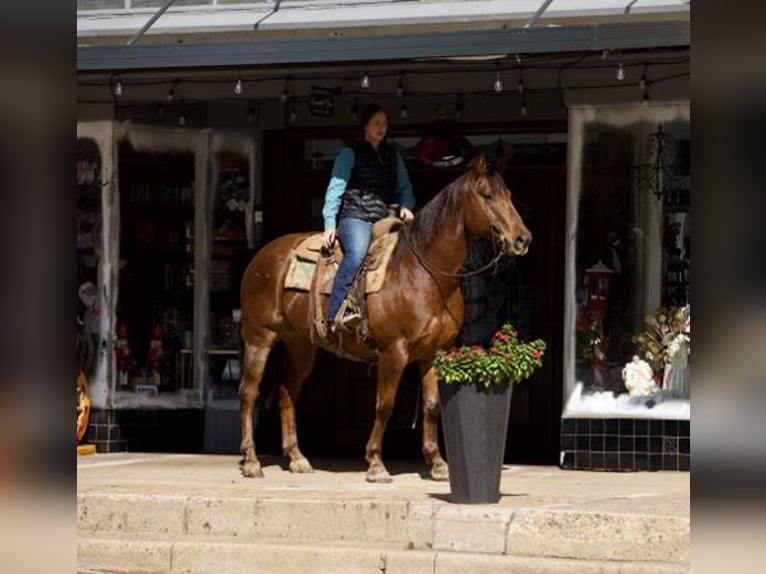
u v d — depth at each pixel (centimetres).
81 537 1160
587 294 1444
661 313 1424
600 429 1427
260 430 1647
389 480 1296
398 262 1298
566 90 1452
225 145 1645
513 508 1079
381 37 1318
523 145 1573
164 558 1123
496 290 1588
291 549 1095
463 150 1571
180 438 1638
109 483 1280
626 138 1438
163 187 1630
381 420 1302
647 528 1028
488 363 1115
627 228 1437
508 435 1579
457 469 1125
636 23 1262
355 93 1598
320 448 1631
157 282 1628
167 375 1631
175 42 1380
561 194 1568
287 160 1639
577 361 1440
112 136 1592
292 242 1376
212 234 1650
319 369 1636
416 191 1611
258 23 1355
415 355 1299
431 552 1072
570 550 1044
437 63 1438
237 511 1162
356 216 1325
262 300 1369
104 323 1589
